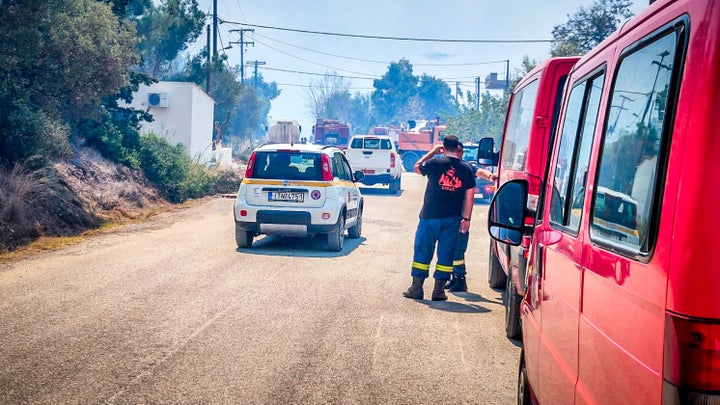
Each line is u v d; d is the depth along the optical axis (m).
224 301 8.57
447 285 10.13
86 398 5.18
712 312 1.88
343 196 13.32
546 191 4.21
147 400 5.18
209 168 27.05
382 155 27.48
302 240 14.49
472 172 9.13
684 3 2.19
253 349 6.59
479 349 6.85
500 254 8.67
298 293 9.20
